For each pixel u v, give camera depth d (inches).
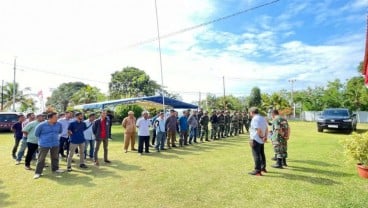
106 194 252.7
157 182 289.1
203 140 641.6
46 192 261.1
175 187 271.0
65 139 428.5
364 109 1674.5
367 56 422.6
